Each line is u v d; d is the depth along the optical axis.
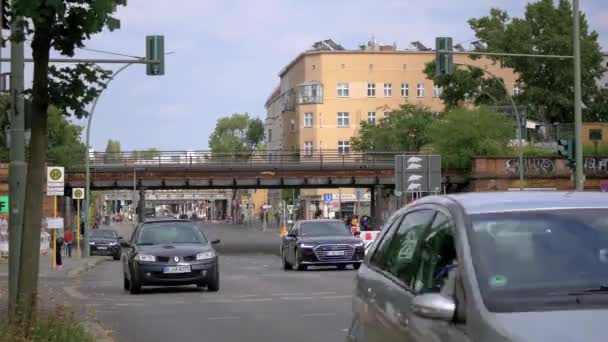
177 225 23.89
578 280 5.11
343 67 114.00
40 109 11.64
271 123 150.50
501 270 5.19
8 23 11.78
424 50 119.62
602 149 64.75
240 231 110.31
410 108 94.88
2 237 45.28
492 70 109.81
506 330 4.62
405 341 5.87
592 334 4.45
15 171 14.40
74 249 64.69
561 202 5.86
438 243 5.92
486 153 65.69
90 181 67.06
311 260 33.00
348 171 69.19
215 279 22.77
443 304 5.09
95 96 12.03
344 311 17.42
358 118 113.88
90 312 15.95
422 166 35.41
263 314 17.16
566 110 83.19
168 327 15.27
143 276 22.16
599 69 82.38
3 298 18.81
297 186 70.31
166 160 68.06
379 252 7.31
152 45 29.50
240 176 68.44
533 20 82.38
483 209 5.77
